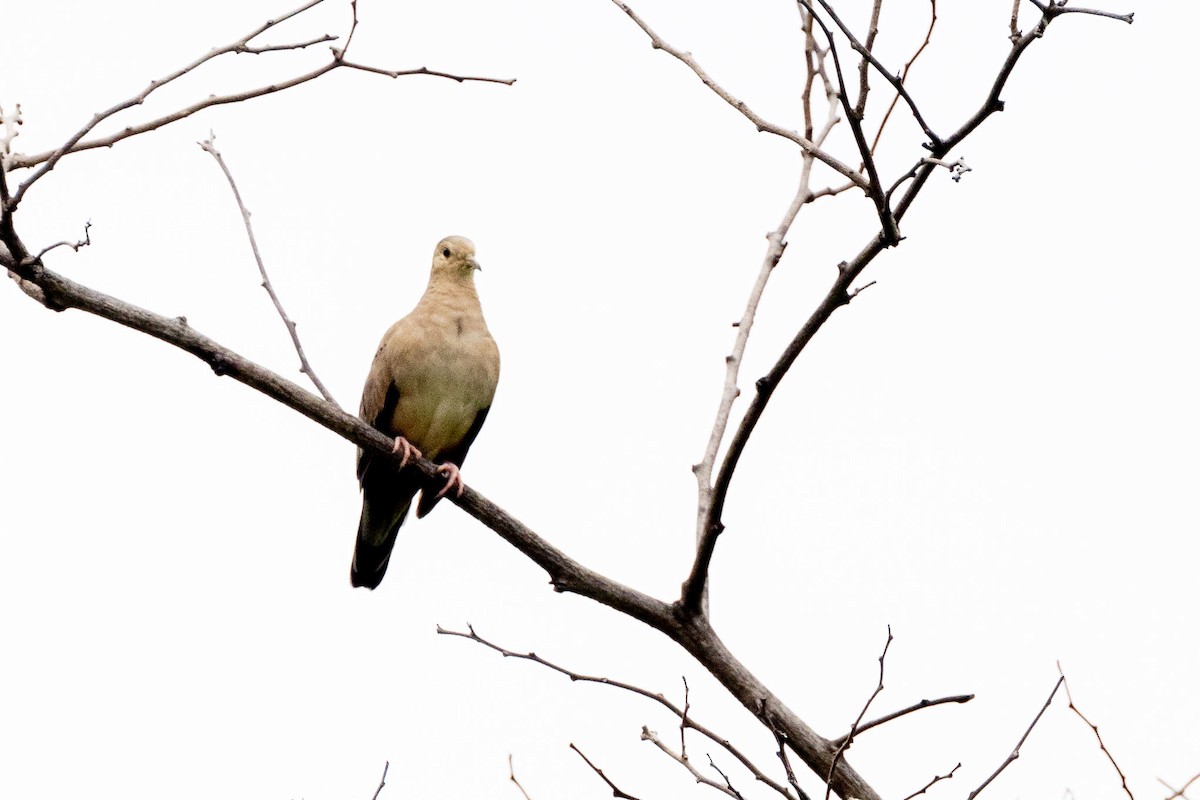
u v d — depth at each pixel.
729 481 9.62
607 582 10.32
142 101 9.02
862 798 9.34
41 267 9.20
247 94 9.74
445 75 9.89
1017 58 8.32
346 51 9.79
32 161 10.23
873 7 8.72
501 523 10.54
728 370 11.09
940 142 8.58
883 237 8.77
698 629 10.07
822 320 9.03
